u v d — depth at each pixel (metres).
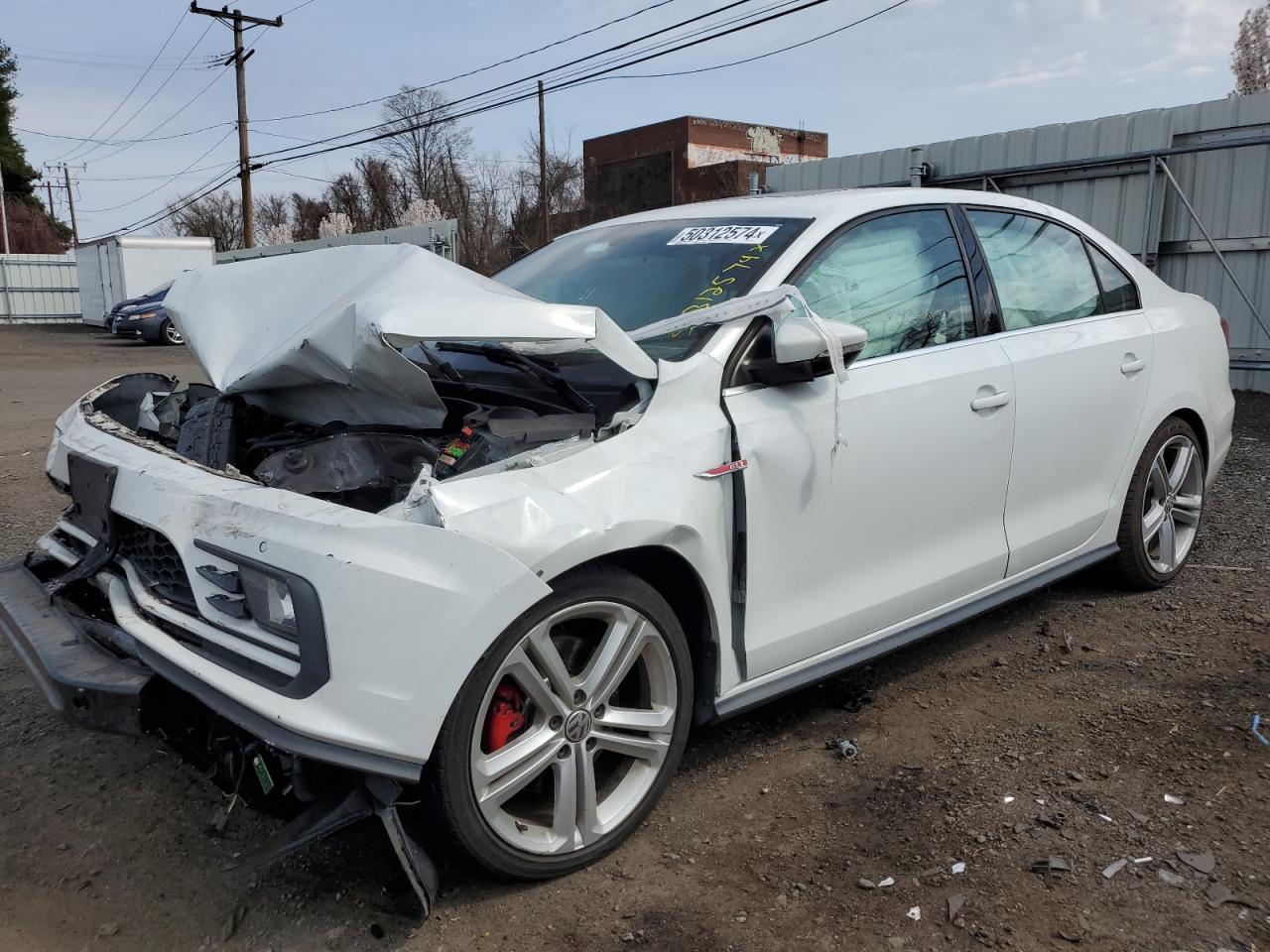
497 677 2.35
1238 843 2.63
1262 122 9.21
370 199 49.03
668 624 2.71
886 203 3.50
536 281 3.77
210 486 2.53
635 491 2.59
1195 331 4.58
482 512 2.32
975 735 3.29
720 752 3.25
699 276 3.28
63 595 2.90
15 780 3.15
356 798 2.26
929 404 3.30
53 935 2.43
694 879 2.58
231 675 2.29
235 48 31.17
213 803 3.01
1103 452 4.07
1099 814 2.78
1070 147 10.50
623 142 47.91
